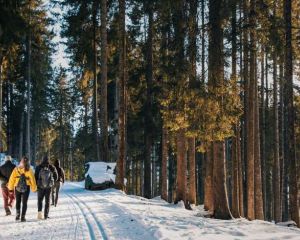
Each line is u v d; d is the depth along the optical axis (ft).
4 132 163.53
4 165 47.83
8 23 92.07
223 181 57.72
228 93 56.29
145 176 103.14
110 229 36.86
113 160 122.42
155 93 100.01
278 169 100.53
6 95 162.91
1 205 57.26
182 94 57.31
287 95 59.41
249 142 74.59
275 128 102.01
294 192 58.80
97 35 112.37
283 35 58.75
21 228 37.55
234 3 55.88
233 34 58.13
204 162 111.45
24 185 42.52
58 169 58.29
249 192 74.69
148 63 101.14
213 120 55.93
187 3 58.80
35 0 122.93
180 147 80.89
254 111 81.71
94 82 115.03
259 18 58.49
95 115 116.37
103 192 83.87
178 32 58.59
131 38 105.81
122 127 86.79
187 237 34.65
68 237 32.60
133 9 98.43
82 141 147.43
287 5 59.11
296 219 58.18
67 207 55.77
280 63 63.77
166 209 62.90
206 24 56.70
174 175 152.56
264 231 43.91
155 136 104.88
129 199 72.18
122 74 86.84
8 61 104.12
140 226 38.65
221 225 46.44
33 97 161.89
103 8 94.43
